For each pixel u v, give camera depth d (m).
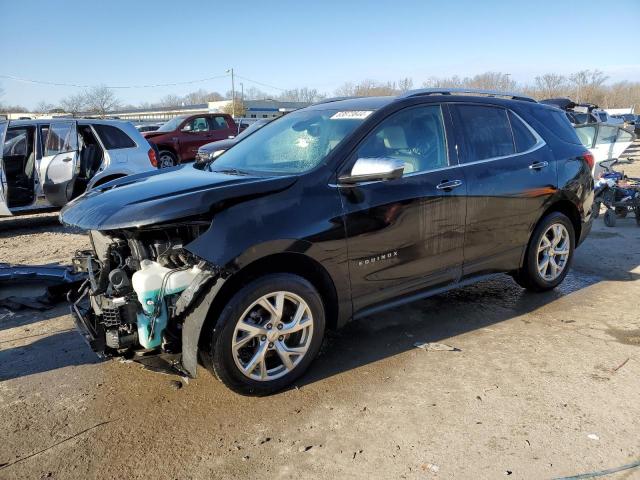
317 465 2.77
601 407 3.21
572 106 21.61
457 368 3.73
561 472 2.66
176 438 3.02
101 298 3.23
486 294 5.21
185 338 3.12
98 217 3.15
